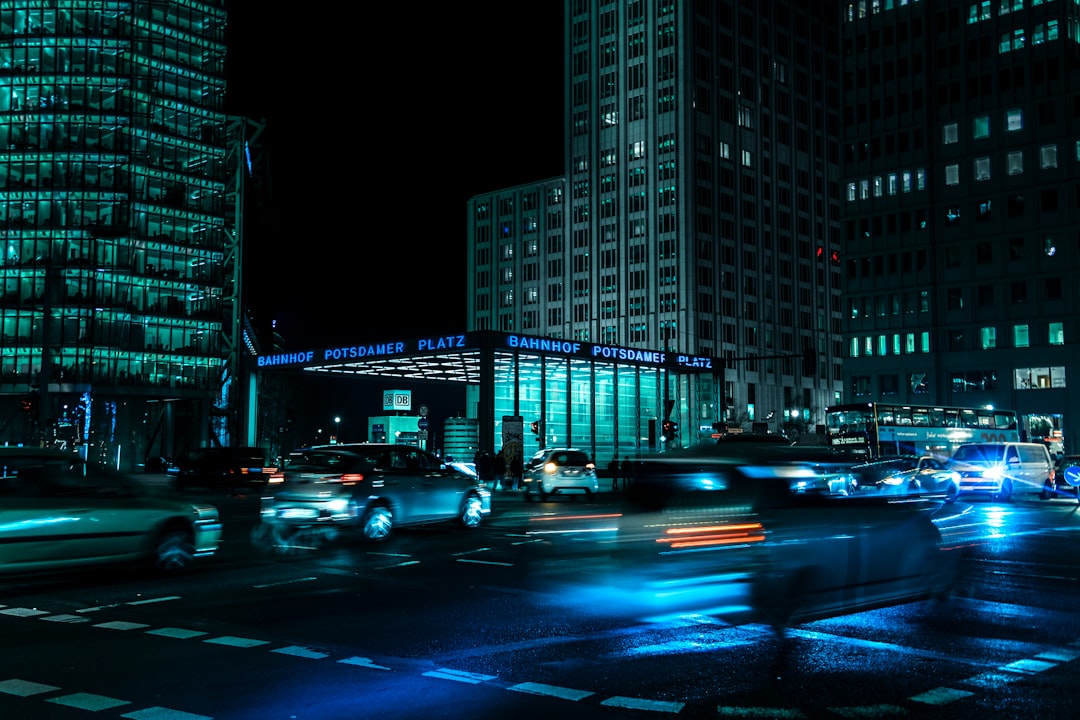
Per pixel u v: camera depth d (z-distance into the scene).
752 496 9.36
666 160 123.38
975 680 7.02
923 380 81.38
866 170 86.50
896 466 30.42
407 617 9.72
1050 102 77.00
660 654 7.91
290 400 128.12
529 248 138.12
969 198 80.50
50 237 70.56
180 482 43.47
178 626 9.28
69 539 11.84
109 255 71.69
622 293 125.94
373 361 59.16
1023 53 78.75
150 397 73.94
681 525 9.77
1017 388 76.62
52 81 71.62
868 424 44.84
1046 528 20.47
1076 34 78.12
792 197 134.50
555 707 6.27
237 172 86.25
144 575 13.10
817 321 135.38
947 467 32.44
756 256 128.25
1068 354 74.31
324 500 16.78
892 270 84.19
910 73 84.69
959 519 23.59
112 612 10.14
